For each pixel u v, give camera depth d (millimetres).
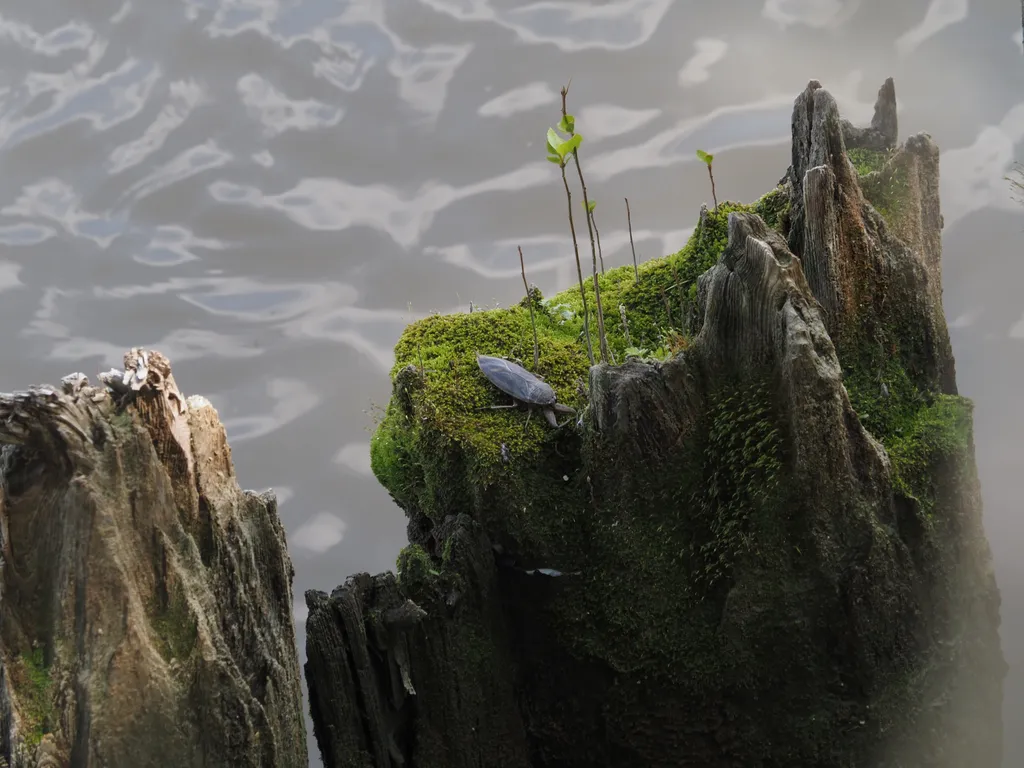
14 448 3604
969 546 4633
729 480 4406
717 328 4441
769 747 4434
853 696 4340
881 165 5441
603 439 4523
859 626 4254
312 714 4254
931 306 4887
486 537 4617
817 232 4645
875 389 4727
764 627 4309
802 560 4285
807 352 4125
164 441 3713
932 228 5270
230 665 3656
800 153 4980
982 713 4578
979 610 4605
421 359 5328
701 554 4449
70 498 3518
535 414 4887
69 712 3490
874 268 4734
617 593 4551
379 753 4301
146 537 3629
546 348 5387
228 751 3623
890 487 4328
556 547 4637
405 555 4504
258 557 3900
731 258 4422
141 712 3514
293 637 4020
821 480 4215
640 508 4551
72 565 3523
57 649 3527
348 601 4133
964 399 4867
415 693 4281
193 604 3635
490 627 4594
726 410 4418
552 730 4734
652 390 4438
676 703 4504
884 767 4359
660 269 5891
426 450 4891
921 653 4391
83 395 3615
